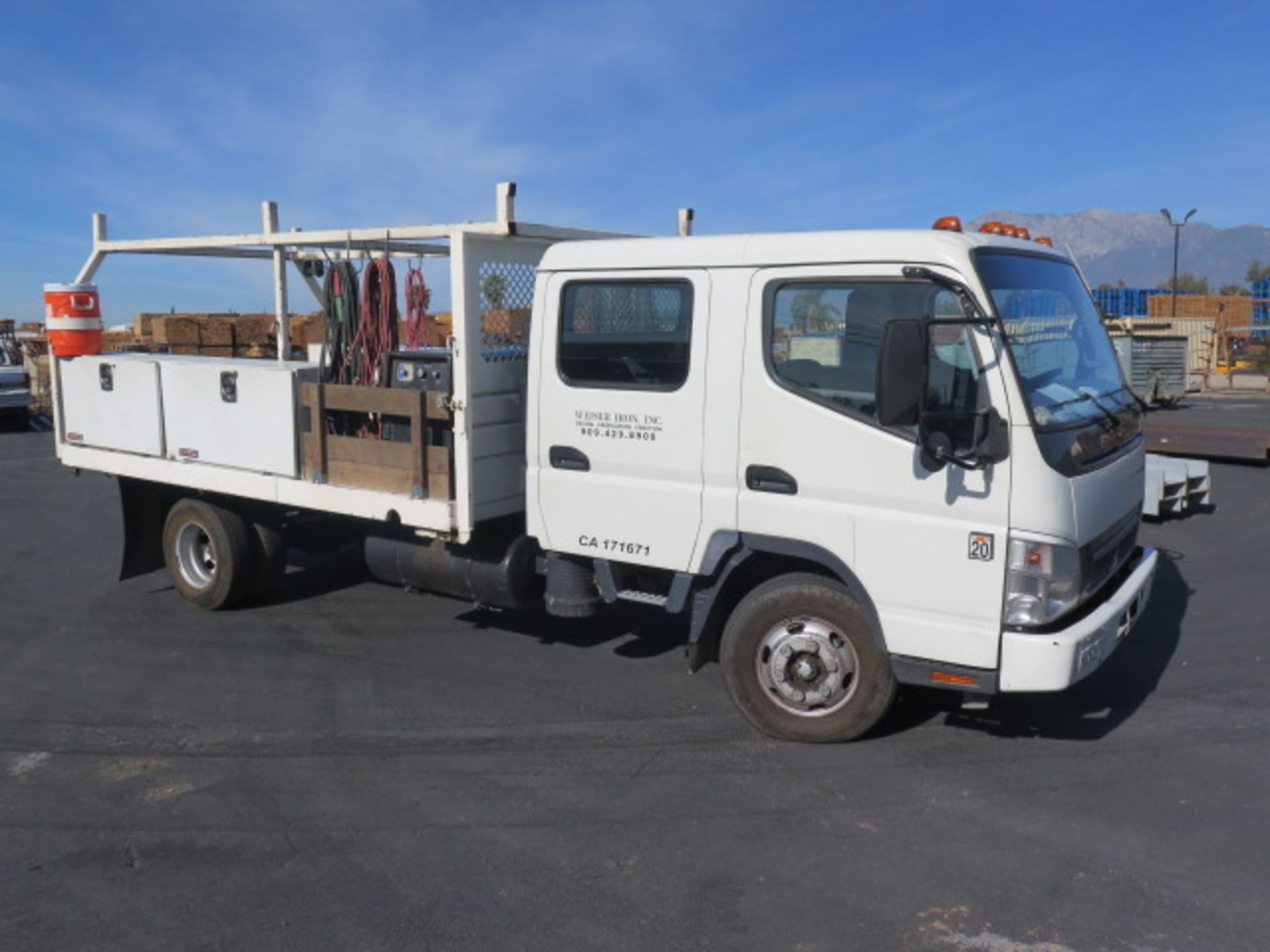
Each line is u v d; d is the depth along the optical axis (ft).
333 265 20.75
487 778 15.55
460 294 17.78
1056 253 16.80
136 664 21.09
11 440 64.49
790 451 15.29
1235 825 13.64
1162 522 33.35
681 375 16.12
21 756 16.66
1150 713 17.52
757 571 16.94
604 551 17.30
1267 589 25.11
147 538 25.84
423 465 18.81
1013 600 14.05
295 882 12.67
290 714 18.29
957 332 13.98
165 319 50.70
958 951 11.03
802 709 16.28
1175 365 67.15
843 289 14.76
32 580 28.30
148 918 11.92
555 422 17.48
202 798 15.03
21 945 11.37
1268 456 42.88
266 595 25.08
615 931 11.52
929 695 18.38
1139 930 11.34
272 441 21.38
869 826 13.79
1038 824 13.74
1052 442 13.89
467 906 12.08
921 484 14.39
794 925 11.57
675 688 19.22
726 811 14.30
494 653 21.39
